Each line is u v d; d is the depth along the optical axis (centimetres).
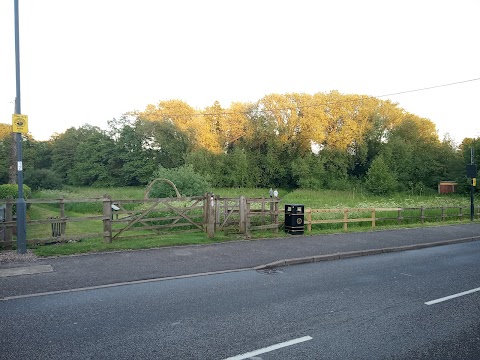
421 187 5609
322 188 6222
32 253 1002
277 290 754
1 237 1188
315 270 948
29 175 5134
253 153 6881
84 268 881
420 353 479
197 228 1478
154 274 852
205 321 577
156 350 476
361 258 1120
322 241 1328
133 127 6606
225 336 521
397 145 6512
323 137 6600
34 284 754
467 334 543
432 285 808
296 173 6266
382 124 6938
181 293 723
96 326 552
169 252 1077
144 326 554
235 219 1465
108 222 1157
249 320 583
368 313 624
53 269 866
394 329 557
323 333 537
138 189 5681
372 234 1543
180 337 516
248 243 1250
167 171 2555
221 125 6938
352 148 7031
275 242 1280
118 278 810
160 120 6431
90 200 1134
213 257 1033
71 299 676
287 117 6662
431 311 640
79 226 1817
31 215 2142
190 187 2552
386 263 1047
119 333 527
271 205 1500
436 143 6694
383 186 4825
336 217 1939
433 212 2320
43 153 8369
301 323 574
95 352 468
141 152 6431
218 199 1378
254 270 931
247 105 6888
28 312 607
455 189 5247
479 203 3198
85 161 7006
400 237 1482
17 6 1009
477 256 1169
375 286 795
